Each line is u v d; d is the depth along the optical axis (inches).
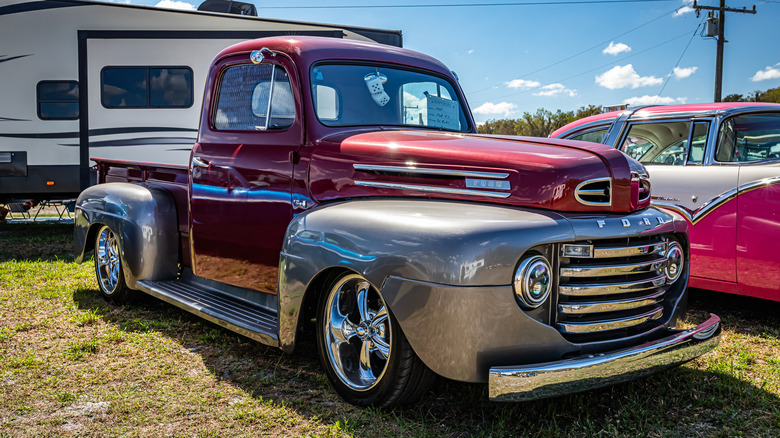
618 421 114.7
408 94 158.4
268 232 144.7
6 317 183.3
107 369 141.6
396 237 108.6
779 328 180.2
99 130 396.8
